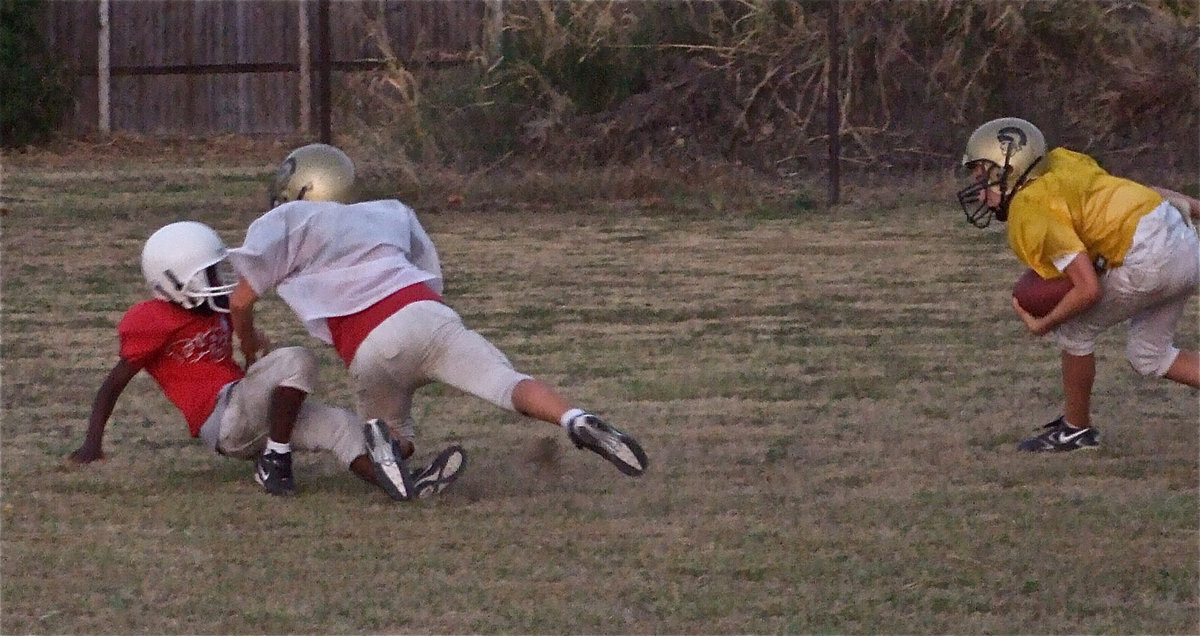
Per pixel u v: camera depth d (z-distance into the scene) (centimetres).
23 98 7106
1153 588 1631
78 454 2044
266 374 1961
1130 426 2361
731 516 1902
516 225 4628
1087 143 5488
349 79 6131
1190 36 5506
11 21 7138
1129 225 2080
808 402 2541
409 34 7231
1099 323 2166
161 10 7612
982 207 2245
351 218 1972
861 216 4744
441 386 2664
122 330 2019
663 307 3366
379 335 1906
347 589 1641
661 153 5403
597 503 1964
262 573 1692
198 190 5475
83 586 1652
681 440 2303
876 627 1524
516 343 3011
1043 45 5488
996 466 2138
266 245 1917
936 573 1684
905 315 3269
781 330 3128
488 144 5328
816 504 1953
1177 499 1959
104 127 7581
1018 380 2694
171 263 1970
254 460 2078
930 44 5481
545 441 2142
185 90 7669
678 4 5522
